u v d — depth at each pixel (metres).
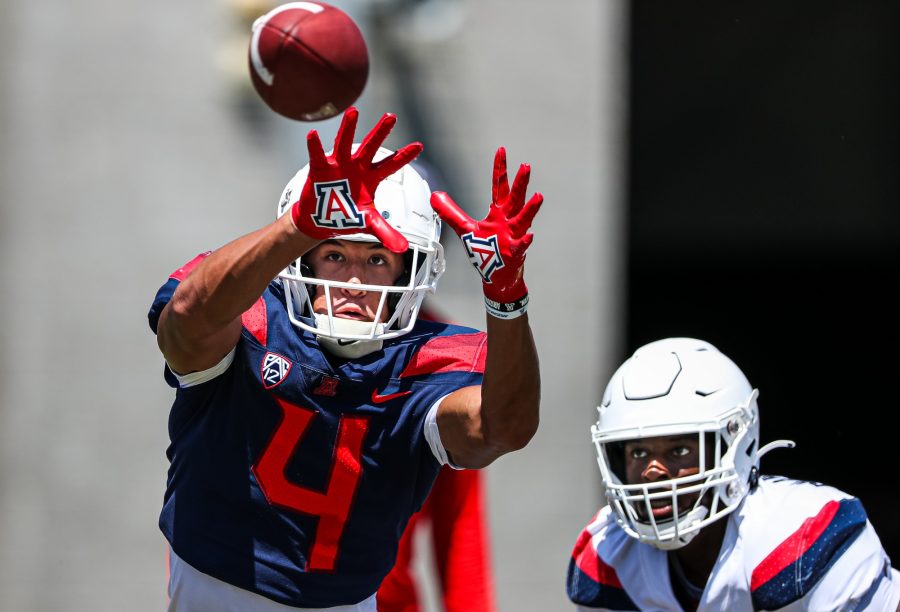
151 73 23.38
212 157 23.30
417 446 10.34
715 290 25.98
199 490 10.27
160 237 23.23
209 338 9.60
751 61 25.47
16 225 23.12
